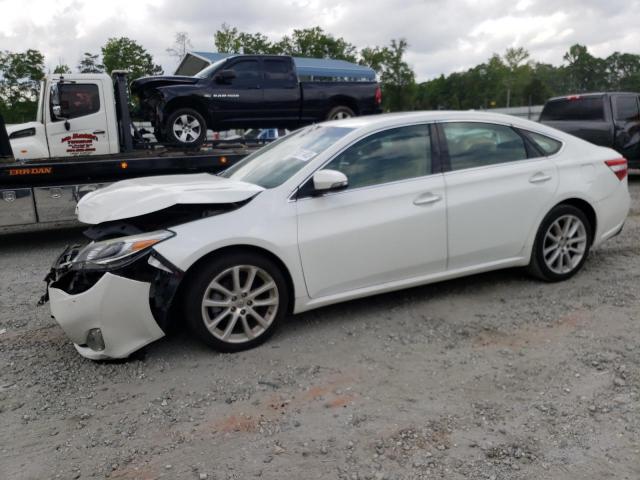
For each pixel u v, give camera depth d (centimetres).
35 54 3812
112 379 354
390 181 430
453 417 300
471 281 520
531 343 386
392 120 445
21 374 365
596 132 1174
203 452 276
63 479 259
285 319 443
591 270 544
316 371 356
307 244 396
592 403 309
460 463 262
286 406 316
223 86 1100
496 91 9206
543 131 504
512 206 470
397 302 472
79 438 291
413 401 317
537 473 254
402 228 426
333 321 436
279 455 272
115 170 841
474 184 455
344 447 276
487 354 372
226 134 1636
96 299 348
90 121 997
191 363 372
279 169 435
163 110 1055
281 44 5431
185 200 372
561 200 492
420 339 399
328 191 403
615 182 527
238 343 385
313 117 1197
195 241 363
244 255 378
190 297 369
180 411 314
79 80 984
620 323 414
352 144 425
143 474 261
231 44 4981
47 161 828
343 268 412
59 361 383
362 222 413
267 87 1139
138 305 354
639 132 1171
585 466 258
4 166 775
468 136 467
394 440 280
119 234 390
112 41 4009
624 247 632
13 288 574
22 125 966
